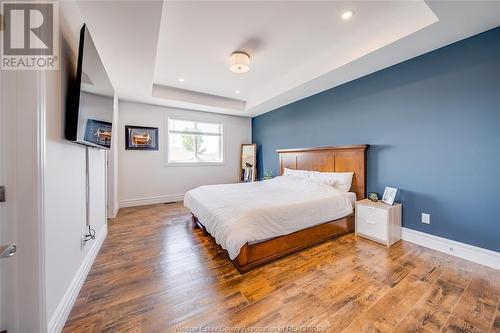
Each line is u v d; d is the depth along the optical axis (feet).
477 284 5.41
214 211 7.24
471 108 6.58
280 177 12.89
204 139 17.44
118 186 13.50
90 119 5.23
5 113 3.13
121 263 6.60
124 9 5.21
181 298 4.97
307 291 5.20
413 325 4.12
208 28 7.07
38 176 3.29
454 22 5.81
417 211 7.95
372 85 9.36
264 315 4.43
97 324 4.18
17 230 3.19
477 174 6.51
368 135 9.59
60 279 4.22
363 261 6.66
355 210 8.96
